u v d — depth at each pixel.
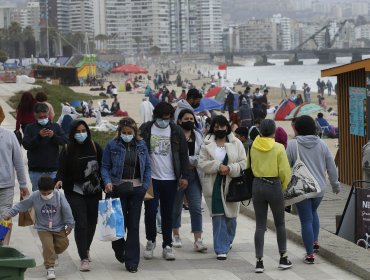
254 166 14.46
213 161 15.26
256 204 14.52
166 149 15.36
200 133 16.55
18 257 10.75
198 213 16.20
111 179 14.55
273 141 14.44
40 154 16.88
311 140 15.08
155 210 15.43
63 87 100.44
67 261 15.38
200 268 14.77
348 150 25.50
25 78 106.12
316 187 14.73
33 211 14.71
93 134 47.19
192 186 16.17
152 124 15.48
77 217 14.45
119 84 145.00
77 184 14.55
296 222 18.00
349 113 25.19
